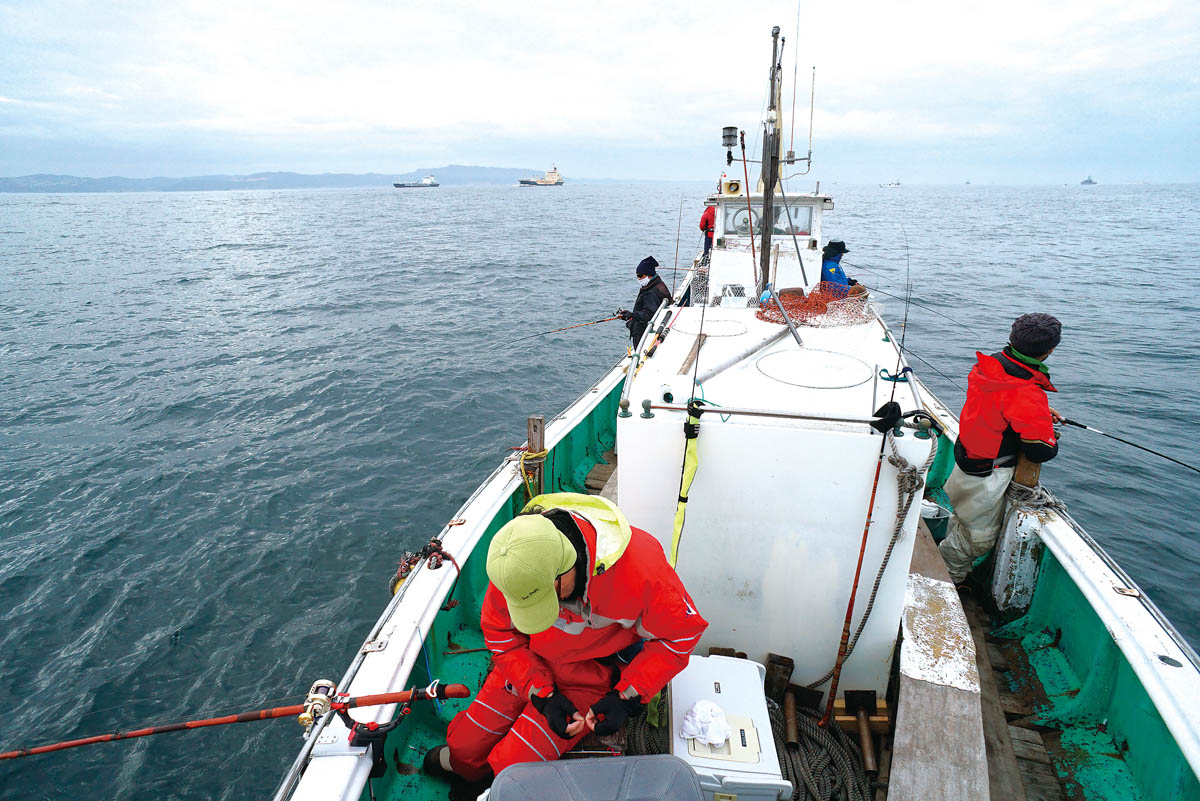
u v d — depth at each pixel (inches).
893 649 109.3
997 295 858.1
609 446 235.5
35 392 488.1
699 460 102.7
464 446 393.1
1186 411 426.0
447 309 781.9
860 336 141.9
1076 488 329.7
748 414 100.0
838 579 105.1
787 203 287.6
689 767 76.8
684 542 109.2
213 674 227.1
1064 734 113.8
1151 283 964.0
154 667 230.2
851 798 99.3
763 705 98.2
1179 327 662.5
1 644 240.4
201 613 255.4
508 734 90.2
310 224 2420.0
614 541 77.8
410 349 599.8
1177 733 86.0
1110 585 114.5
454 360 561.6
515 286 941.8
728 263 283.0
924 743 95.3
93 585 271.3
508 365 547.2
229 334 663.8
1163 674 94.4
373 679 94.6
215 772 192.1
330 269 1139.9
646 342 139.4
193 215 3243.1
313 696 86.1
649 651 85.3
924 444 93.1
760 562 107.3
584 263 1186.0
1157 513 306.3
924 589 125.3
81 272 1128.8
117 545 297.3
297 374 524.4
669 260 1197.1
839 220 2396.7
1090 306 777.6
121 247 1593.3
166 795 185.6
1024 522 135.5
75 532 307.1
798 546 104.6
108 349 606.9
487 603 88.3
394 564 283.6
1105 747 108.5
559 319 719.1
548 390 489.1
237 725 207.0
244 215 3191.4
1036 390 128.0
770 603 109.8
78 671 228.4
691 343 138.0
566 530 75.7
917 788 91.0
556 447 183.3
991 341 609.6
